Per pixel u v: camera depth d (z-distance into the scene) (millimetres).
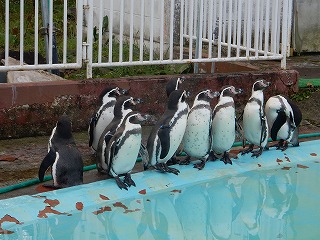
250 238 6359
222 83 8844
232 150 7750
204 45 10492
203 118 6996
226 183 7203
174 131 6840
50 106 8055
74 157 6695
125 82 8359
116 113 6906
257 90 7375
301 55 11688
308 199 7051
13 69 7855
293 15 11492
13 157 7434
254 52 9555
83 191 6652
